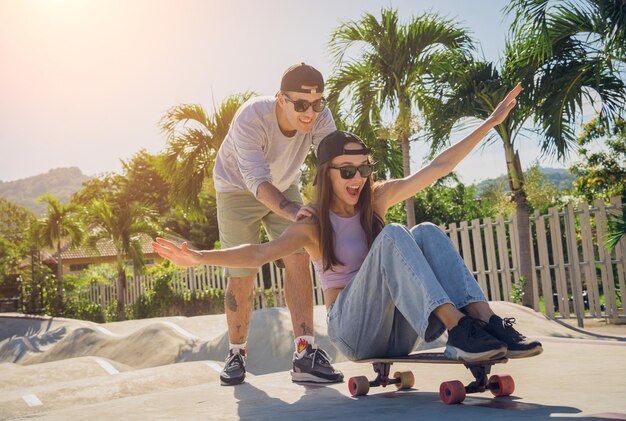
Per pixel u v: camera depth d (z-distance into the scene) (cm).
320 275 304
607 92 954
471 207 1716
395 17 1198
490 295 1008
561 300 911
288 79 344
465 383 316
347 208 297
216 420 252
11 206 5484
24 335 1210
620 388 254
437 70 1136
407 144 1230
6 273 2006
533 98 965
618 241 836
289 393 320
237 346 381
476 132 312
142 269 1989
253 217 396
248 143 358
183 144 1455
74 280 2770
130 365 752
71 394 415
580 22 923
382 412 229
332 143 288
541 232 948
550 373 321
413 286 237
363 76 1238
